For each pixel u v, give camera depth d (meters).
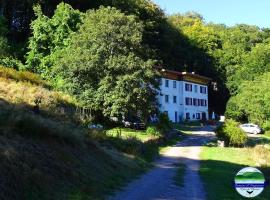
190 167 29.05
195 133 59.94
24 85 35.00
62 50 54.12
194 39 108.25
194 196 17.92
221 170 28.36
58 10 58.34
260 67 101.19
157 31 88.50
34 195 12.45
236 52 107.00
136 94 44.91
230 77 104.62
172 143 46.75
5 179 12.08
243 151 41.41
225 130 47.81
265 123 72.25
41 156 15.23
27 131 16.27
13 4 69.56
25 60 60.94
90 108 44.91
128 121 48.62
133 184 19.23
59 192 13.62
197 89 90.62
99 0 74.81
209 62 106.50
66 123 24.41
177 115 83.56
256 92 77.56
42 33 57.78
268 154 37.81
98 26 47.06
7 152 13.23
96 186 16.31
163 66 90.44
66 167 15.98
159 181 20.94
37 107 23.83
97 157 20.58
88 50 46.34
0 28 60.03
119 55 45.94
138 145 30.88
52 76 52.16
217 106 104.81
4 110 17.06
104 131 30.09
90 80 46.12
